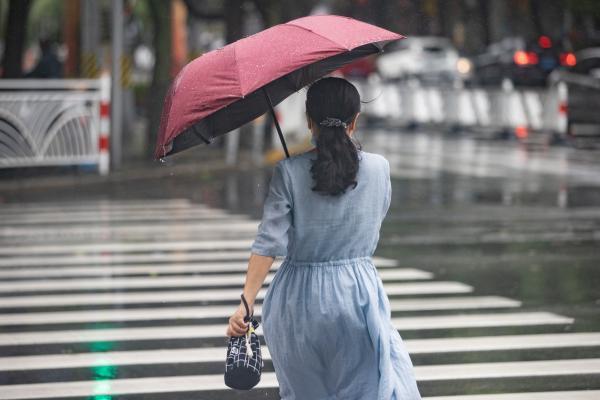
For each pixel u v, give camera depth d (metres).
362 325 9.51
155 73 48.19
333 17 10.11
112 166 41.75
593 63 71.75
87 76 49.12
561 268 23.20
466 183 39.59
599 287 21.12
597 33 87.88
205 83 9.51
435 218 30.97
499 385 14.37
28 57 108.31
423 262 23.98
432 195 36.22
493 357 15.83
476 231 28.48
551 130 58.62
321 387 9.75
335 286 9.51
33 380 14.88
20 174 39.97
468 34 121.44
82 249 26.09
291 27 9.79
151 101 48.06
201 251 25.72
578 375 14.84
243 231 28.67
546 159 49.12
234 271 23.19
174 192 37.47
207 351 16.42
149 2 48.56
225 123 10.71
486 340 16.88
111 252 25.64
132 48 95.31
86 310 19.44
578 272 22.73
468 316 18.59
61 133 39.59
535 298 20.11
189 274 22.86
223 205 33.91
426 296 20.33
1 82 38.72
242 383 9.66
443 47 106.75
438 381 14.59
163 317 18.78
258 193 37.00
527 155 51.31
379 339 9.39
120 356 16.14
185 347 16.67
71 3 55.38
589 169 44.41
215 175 42.88
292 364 9.69
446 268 23.27
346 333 9.52
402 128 72.88
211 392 14.30
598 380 14.58
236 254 25.28
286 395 9.91
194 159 46.69
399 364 9.58
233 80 9.41
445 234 28.00
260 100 10.73
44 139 39.19
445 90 69.44
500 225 29.50
